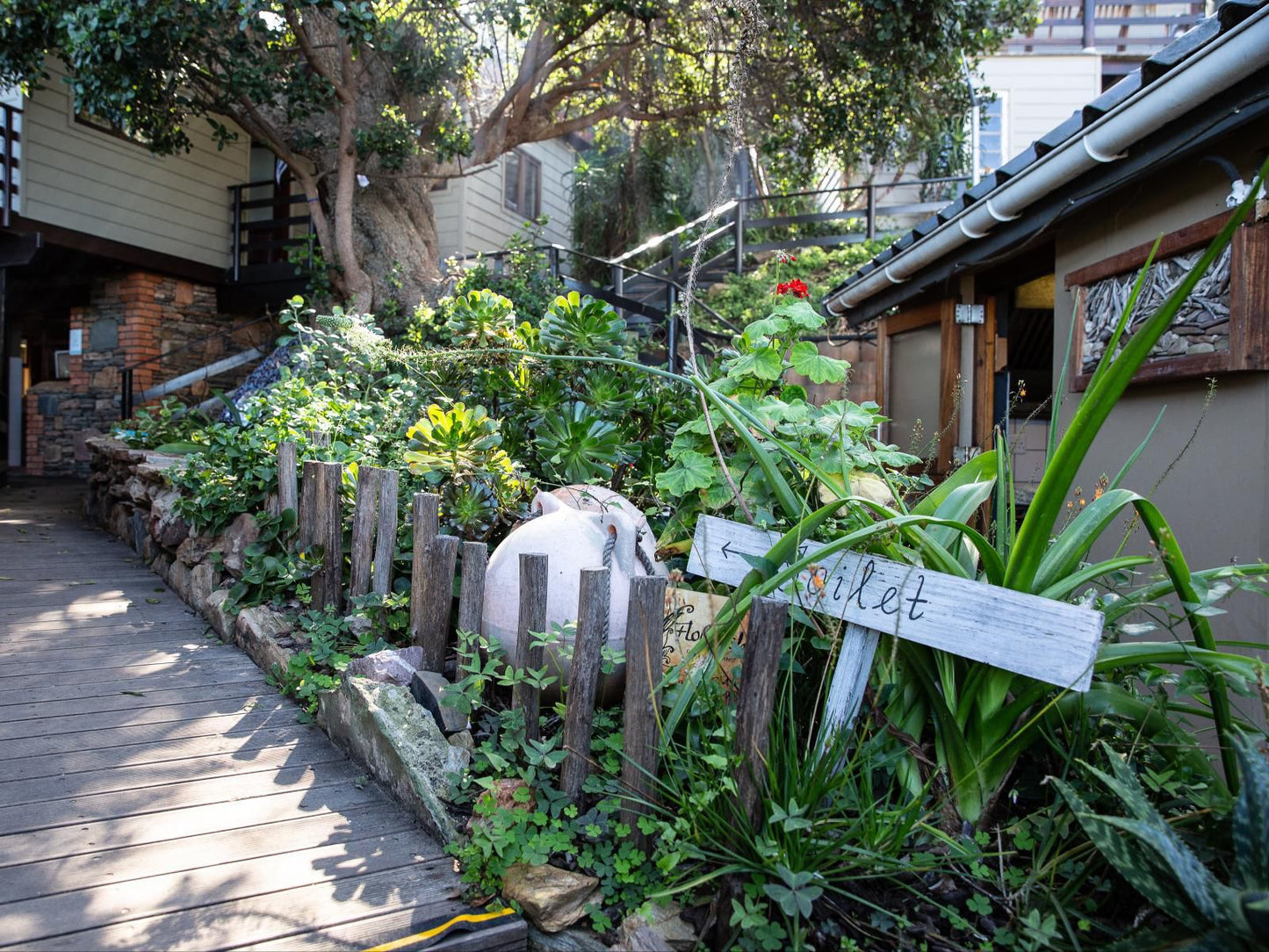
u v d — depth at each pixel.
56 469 10.84
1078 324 4.16
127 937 1.90
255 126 8.41
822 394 7.80
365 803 2.56
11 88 7.98
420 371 4.58
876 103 9.49
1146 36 14.12
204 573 4.18
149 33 6.55
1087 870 1.99
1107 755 2.07
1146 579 3.21
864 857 1.94
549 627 2.69
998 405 5.61
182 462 5.08
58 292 10.91
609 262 9.21
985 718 2.15
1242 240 3.04
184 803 2.48
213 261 10.94
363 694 2.72
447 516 3.51
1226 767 2.04
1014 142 13.59
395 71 9.23
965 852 1.99
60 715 2.98
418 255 9.73
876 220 12.52
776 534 2.43
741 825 1.98
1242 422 3.16
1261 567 2.14
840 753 2.08
